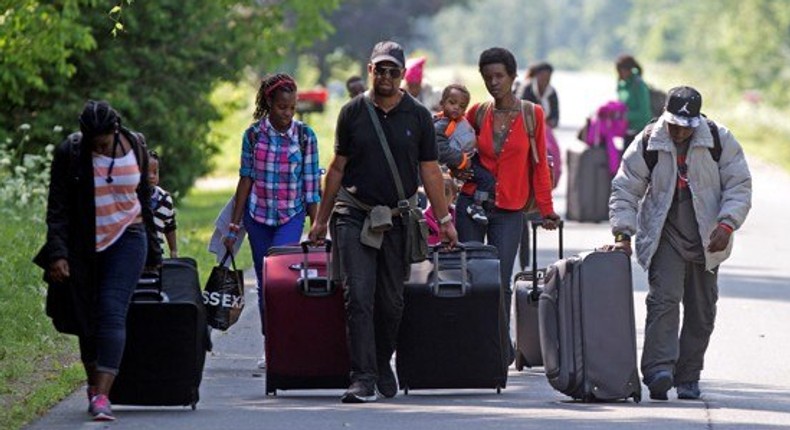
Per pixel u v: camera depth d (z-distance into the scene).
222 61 63.97
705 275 25.94
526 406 24.89
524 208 28.47
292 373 25.67
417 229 25.08
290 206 28.81
